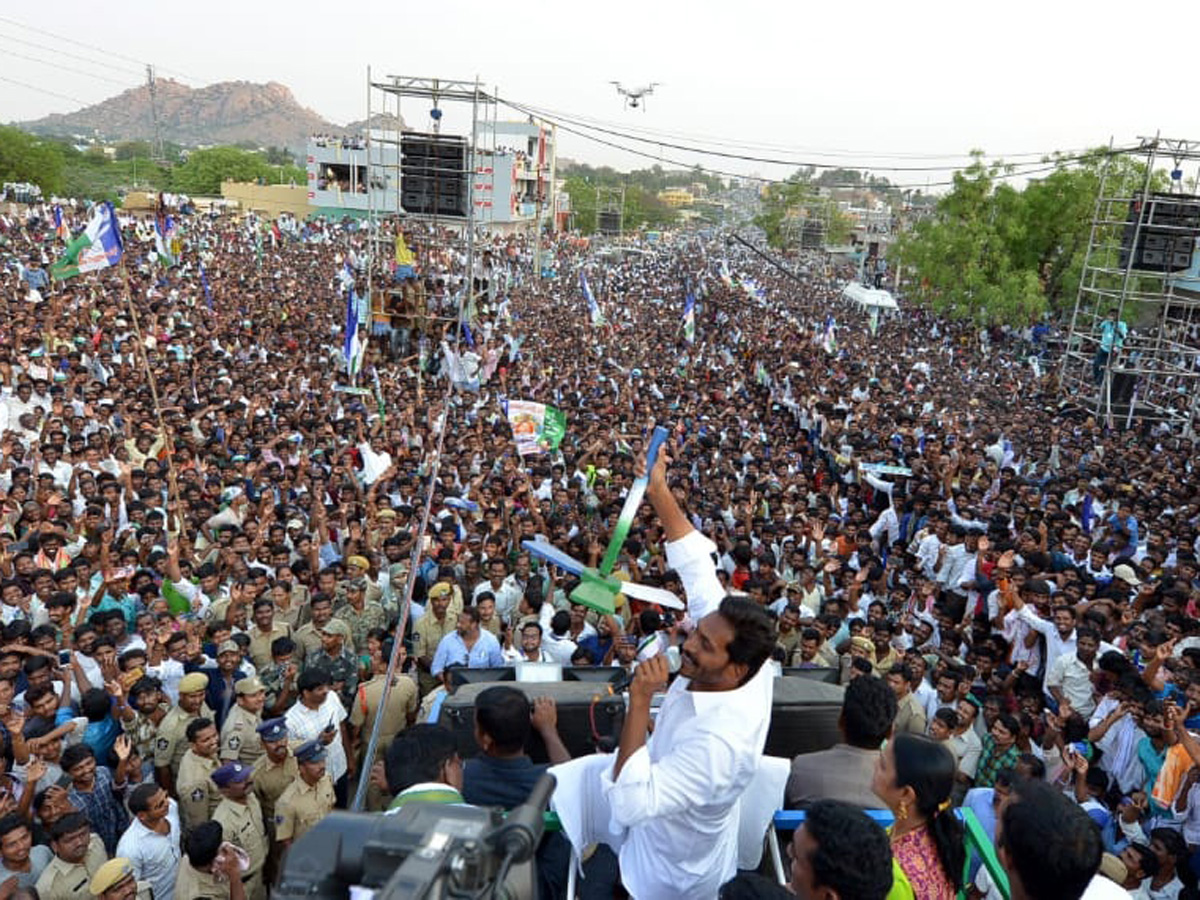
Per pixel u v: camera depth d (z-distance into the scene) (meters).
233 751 6.50
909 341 36.22
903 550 11.66
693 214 185.00
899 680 7.16
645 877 2.50
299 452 13.48
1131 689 6.80
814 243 80.94
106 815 5.91
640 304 43.19
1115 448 18.02
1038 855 2.10
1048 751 6.84
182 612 8.63
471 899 1.45
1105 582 10.11
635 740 2.31
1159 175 32.53
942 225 38.72
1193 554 11.23
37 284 26.75
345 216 61.19
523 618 8.75
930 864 2.67
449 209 25.36
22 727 6.02
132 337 19.45
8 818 5.13
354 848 1.64
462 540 10.89
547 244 65.62
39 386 14.78
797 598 8.73
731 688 2.38
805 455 17.95
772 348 29.83
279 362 21.11
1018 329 37.41
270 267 38.84
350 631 8.24
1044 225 36.22
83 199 65.38
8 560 9.09
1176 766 6.10
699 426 17.50
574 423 16.91
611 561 2.56
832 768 3.24
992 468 15.52
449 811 1.68
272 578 8.72
